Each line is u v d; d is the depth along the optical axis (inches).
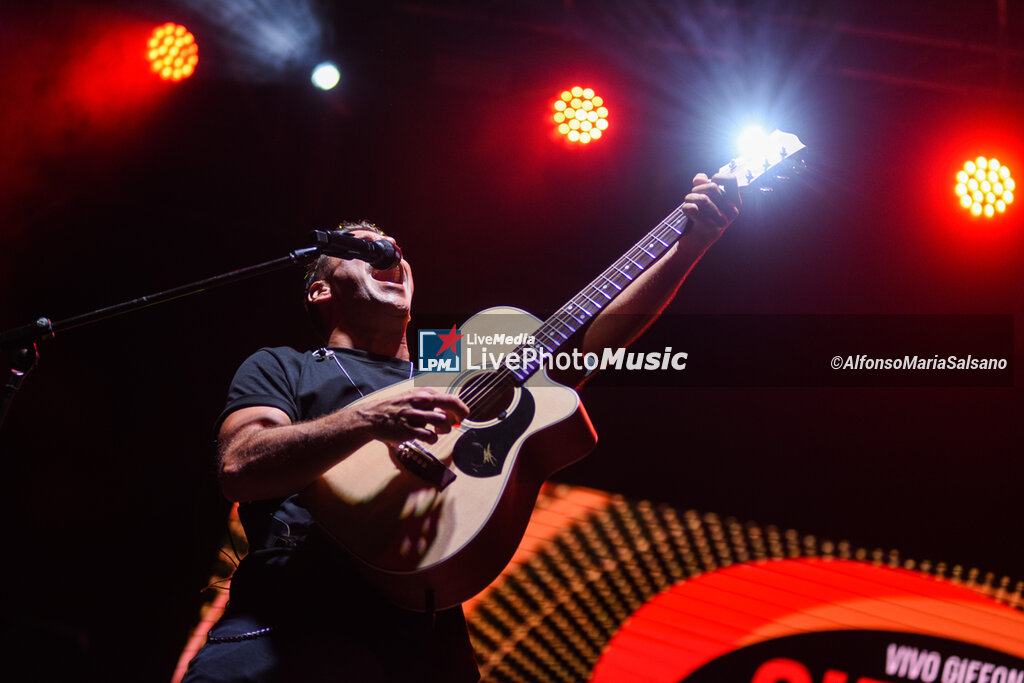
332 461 67.3
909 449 173.2
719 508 169.8
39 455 170.9
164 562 164.6
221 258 184.2
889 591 164.7
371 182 183.5
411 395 67.9
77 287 181.3
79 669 113.9
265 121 187.8
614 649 158.6
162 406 174.6
